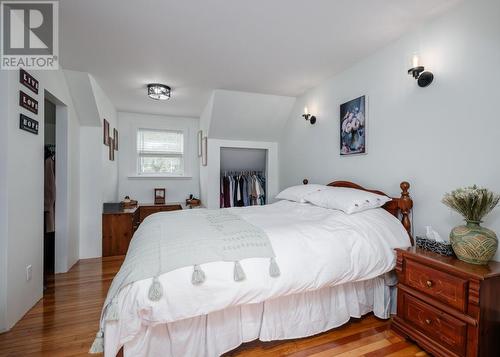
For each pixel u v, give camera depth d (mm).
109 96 3660
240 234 1597
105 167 3637
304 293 1707
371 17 1847
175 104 4098
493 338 1348
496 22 1500
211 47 2273
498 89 1493
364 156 2490
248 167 4637
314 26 1957
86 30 1996
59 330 1816
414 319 1644
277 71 2801
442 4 1697
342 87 2779
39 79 2203
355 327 1861
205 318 1466
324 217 2068
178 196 4977
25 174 1985
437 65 1826
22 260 1966
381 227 1881
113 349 1172
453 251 1568
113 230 3545
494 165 1514
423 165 1937
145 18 1846
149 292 1195
